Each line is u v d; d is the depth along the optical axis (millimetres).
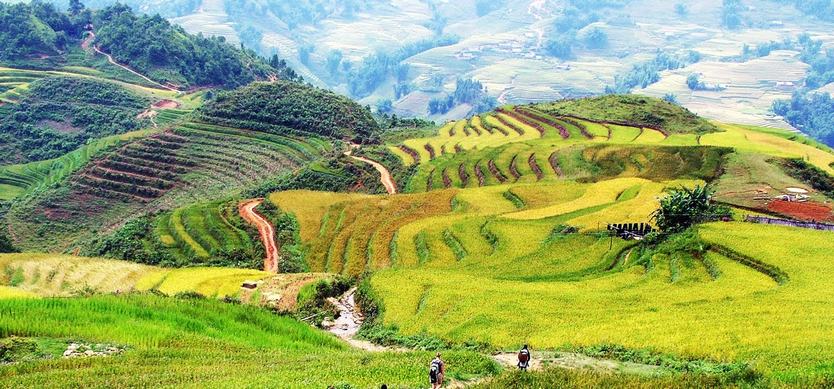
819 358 44875
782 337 50531
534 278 81125
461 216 112125
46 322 52219
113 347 49469
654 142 158125
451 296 71250
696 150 139125
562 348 52344
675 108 195125
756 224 90312
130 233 136000
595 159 145750
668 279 74062
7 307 55156
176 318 58656
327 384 39250
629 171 138375
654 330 54438
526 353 42219
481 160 158250
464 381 41438
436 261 93062
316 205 135750
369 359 46688
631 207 106625
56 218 184000
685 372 44062
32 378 41156
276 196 143000
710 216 95312
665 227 91500
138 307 59719
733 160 131750
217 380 40719
